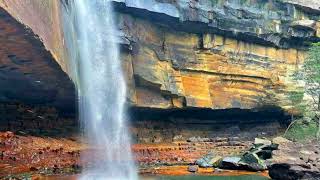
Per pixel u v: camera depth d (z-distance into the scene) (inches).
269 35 1631.4
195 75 1473.9
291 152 1015.6
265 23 1609.3
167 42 1412.4
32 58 615.2
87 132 1104.8
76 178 807.7
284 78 1696.6
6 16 420.8
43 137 1011.3
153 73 1341.0
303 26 1692.9
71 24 889.5
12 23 446.3
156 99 1363.2
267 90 1654.8
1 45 536.4
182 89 1418.6
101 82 1162.6
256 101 1617.9
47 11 585.0
